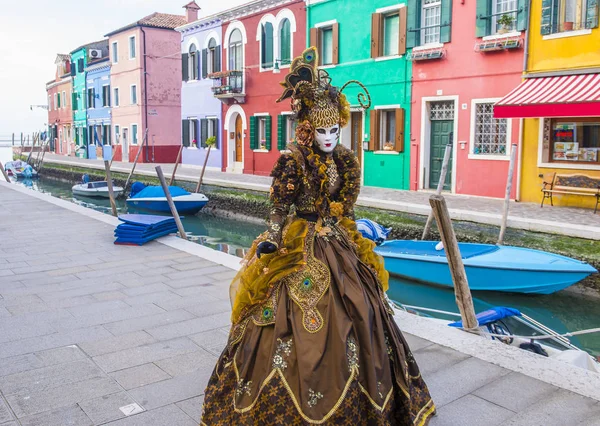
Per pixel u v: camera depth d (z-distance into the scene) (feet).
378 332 9.76
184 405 12.09
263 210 62.90
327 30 67.72
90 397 12.42
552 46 46.01
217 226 62.75
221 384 10.13
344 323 9.37
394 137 61.57
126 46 121.08
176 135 120.98
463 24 52.34
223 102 87.30
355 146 66.13
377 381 9.33
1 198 50.06
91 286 21.39
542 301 32.40
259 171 81.51
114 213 48.88
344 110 10.57
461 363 14.24
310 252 10.00
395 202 47.21
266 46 78.13
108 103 133.28
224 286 21.35
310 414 8.88
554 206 45.32
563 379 13.23
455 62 53.31
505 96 46.57
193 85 95.91
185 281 22.12
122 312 18.25
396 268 34.83
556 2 45.34
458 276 17.29
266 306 9.91
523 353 14.76
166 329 16.69
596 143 44.11
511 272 30.96
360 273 10.32
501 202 48.19
